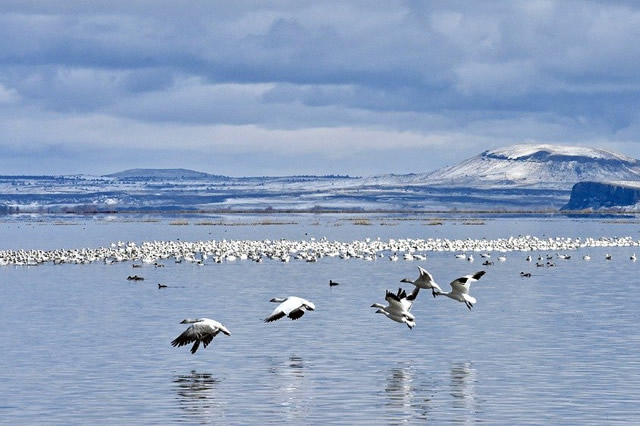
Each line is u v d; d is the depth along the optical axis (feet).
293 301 123.95
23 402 131.44
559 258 383.86
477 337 177.68
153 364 154.40
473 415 124.88
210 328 123.13
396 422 121.80
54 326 191.72
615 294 246.88
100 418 123.85
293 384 140.97
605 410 126.72
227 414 125.70
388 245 447.42
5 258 354.95
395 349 166.20
